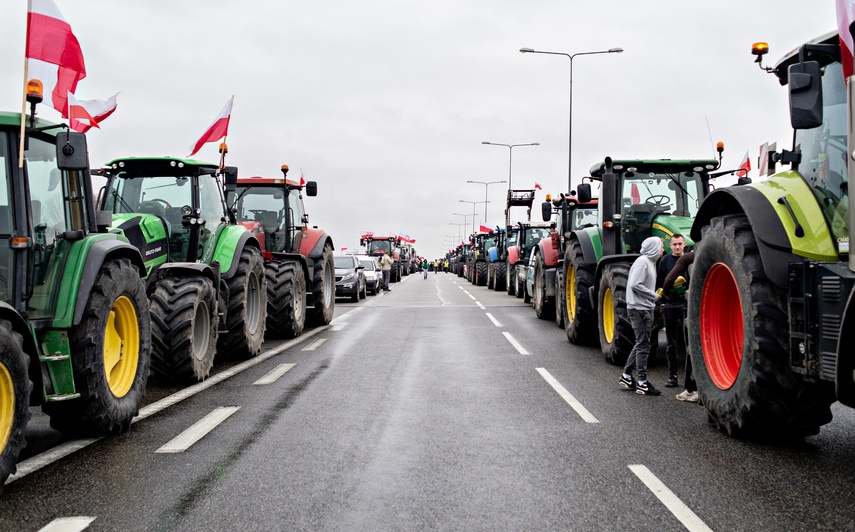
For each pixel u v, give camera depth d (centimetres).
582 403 776
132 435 632
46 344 588
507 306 2414
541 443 602
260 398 802
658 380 936
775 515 430
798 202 564
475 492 475
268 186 1576
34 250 573
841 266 508
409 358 1132
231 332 1106
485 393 833
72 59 659
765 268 553
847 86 483
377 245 5150
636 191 1195
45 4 634
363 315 2036
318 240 1695
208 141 1189
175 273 945
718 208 684
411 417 702
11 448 474
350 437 622
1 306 479
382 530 409
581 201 1294
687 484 490
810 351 522
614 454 568
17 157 568
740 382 592
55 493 474
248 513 436
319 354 1186
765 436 612
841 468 529
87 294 597
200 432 640
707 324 675
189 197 1040
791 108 529
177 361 874
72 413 602
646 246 845
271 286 1402
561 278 1536
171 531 408
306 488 483
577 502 455
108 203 1034
